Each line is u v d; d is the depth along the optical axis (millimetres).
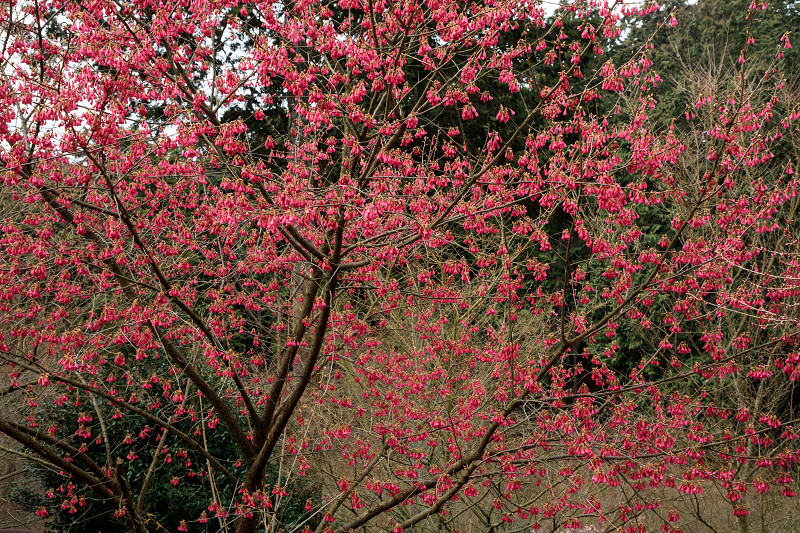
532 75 6020
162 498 8719
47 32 7090
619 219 5926
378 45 6277
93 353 6207
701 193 5957
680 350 7020
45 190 5703
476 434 7422
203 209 7926
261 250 7590
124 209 5660
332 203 5723
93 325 6195
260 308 8242
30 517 10086
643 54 5492
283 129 12766
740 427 9453
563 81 5895
